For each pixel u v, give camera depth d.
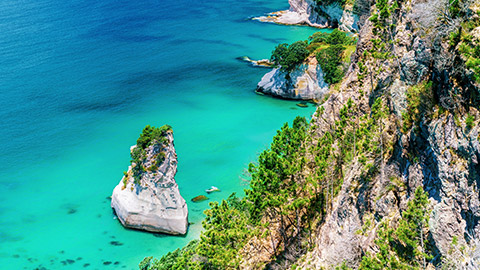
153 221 53.22
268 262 35.91
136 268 48.72
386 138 27.53
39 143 79.25
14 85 103.12
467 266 19.33
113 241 53.00
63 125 85.94
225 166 68.31
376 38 34.72
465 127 20.98
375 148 28.08
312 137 40.78
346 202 28.94
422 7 26.09
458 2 22.84
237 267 35.34
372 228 26.50
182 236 52.84
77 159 74.00
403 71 26.77
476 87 20.62
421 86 24.75
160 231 53.41
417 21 28.33
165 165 52.22
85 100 96.50
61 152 76.31
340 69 88.81
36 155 75.38
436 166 22.58
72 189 65.12
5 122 86.81
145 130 53.56
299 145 39.34
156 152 52.38
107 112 91.44
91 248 52.09
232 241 36.56
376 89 33.34
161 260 43.66
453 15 23.11
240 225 37.25
